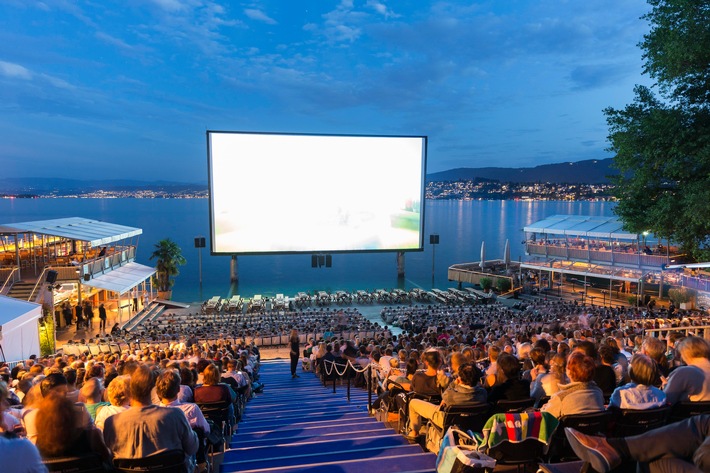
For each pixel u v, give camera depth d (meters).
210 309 39.44
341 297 44.09
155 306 40.72
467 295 44.03
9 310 19.61
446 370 8.89
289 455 6.87
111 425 4.14
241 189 47.06
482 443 4.66
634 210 24.08
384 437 7.50
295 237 48.59
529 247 49.12
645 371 4.53
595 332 13.93
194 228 144.75
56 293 31.61
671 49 19.88
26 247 36.38
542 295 45.59
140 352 14.27
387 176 49.16
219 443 6.59
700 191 20.02
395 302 43.88
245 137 46.50
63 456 3.63
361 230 49.47
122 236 37.03
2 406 3.42
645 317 25.78
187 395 6.97
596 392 4.73
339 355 15.52
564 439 4.82
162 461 4.09
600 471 3.31
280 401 12.82
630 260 39.81
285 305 40.78
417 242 50.38
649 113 22.36
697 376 4.63
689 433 3.15
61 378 5.05
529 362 9.06
